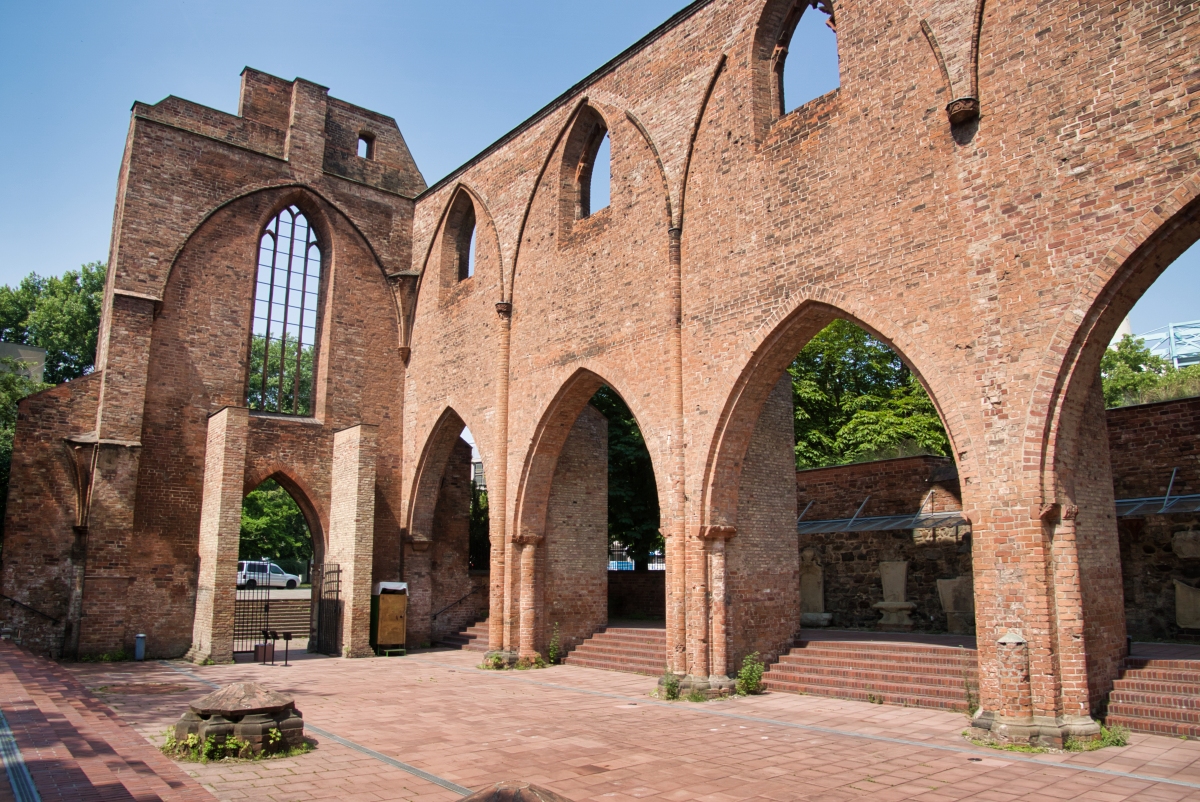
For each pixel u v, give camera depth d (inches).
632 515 1201.4
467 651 967.6
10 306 1800.0
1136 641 695.1
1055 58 465.4
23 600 805.2
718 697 606.9
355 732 479.5
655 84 735.7
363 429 941.2
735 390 624.7
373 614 953.5
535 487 826.2
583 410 912.3
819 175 587.2
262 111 1054.4
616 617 1167.0
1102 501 503.5
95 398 874.8
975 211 491.5
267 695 426.3
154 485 893.2
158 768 345.1
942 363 496.4
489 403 892.0
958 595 821.2
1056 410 444.1
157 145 951.0
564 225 832.9
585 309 776.9
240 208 999.6
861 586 919.7
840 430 1368.1
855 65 576.1
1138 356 2005.4
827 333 1424.7
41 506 826.8
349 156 1112.8
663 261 697.6
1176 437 708.0
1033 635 434.9
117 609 846.5
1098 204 439.2
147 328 904.9
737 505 661.9
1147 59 428.5
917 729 487.2
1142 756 406.0
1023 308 462.0
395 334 1090.7
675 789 359.3
